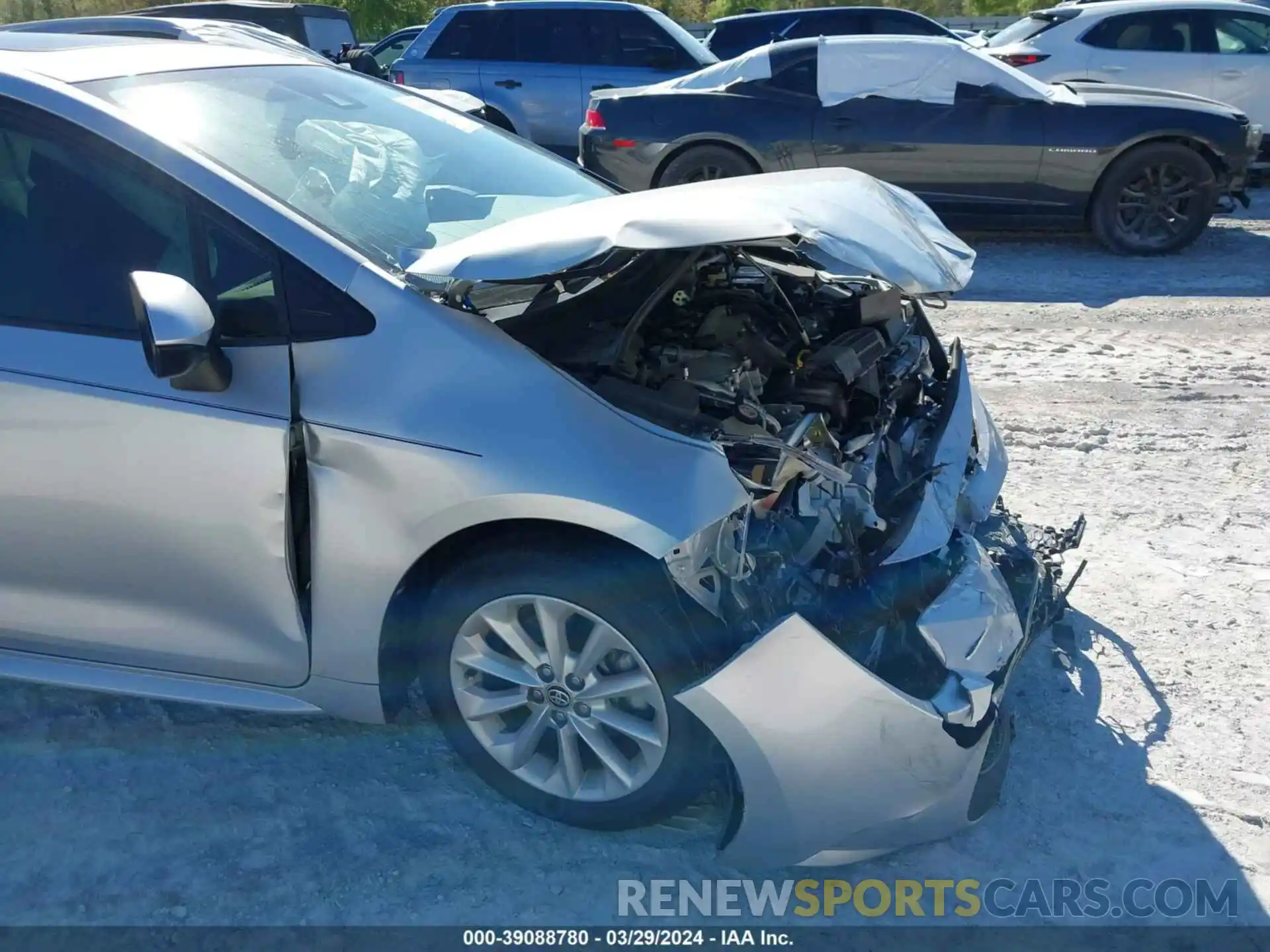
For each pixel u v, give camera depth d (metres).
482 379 2.46
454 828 2.73
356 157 3.17
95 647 2.88
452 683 2.66
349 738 3.05
